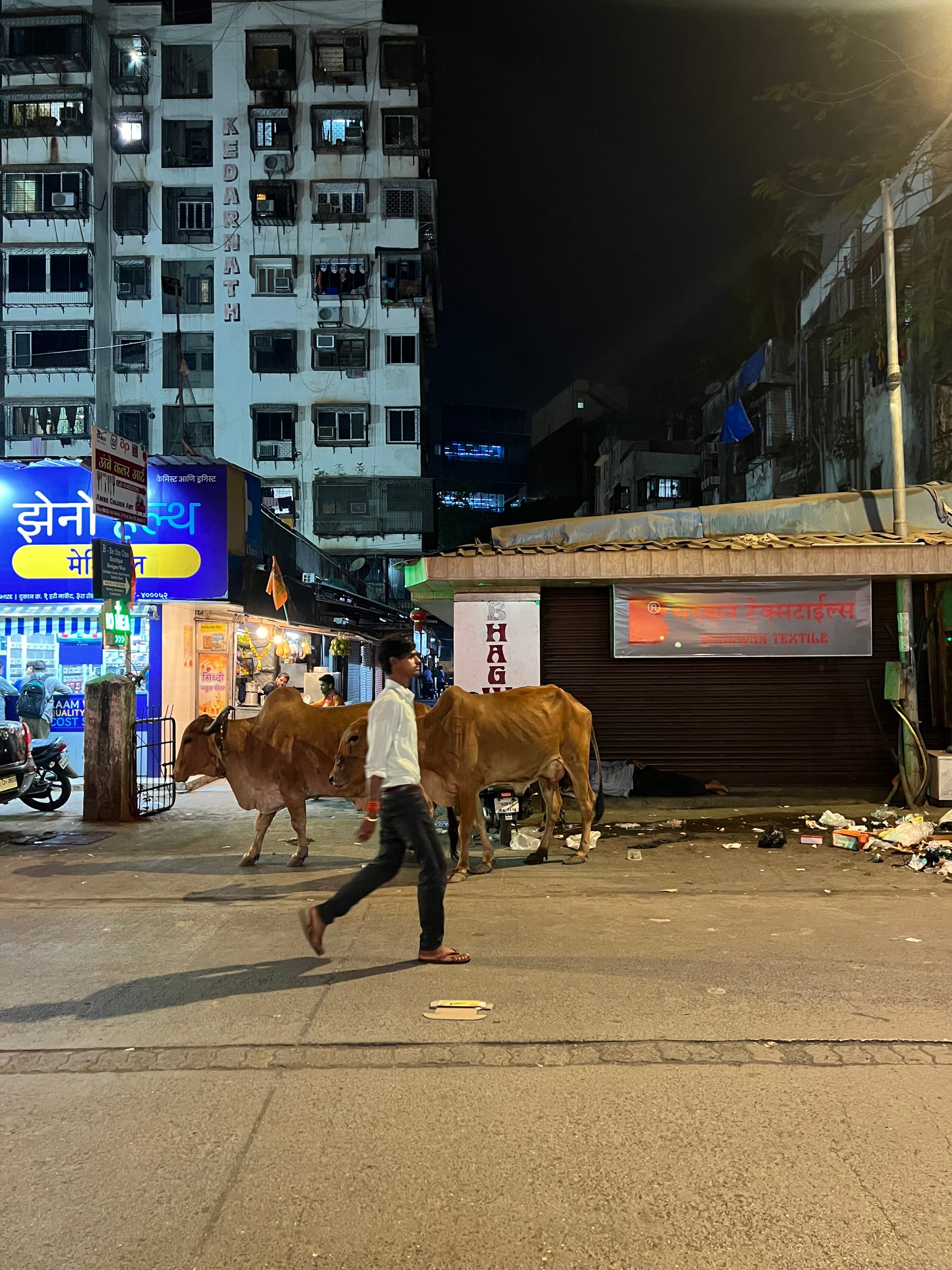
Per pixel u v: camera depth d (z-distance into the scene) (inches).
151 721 430.3
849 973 183.2
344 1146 117.4
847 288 988.6
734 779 415.2
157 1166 113.3
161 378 1531.7
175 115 1551.4
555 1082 135.3
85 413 1486.2
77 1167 113.3
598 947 203.2
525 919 230.1
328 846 345.7
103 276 1526.8
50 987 183.0
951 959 192.7
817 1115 123.9
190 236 1547.7
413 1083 135.6
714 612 406.3
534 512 2156.7
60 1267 93.4
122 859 320.2
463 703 285.4
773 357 1219.2
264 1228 99.5
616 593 406.9
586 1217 100.7
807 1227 98.2
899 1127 120.4
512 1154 114.3
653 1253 94.1
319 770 299.3
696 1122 122.2
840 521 469.1
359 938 213.8
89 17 1494.8
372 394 1530.5
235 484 548.1
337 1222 100.5
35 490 530.6
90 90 1493.6
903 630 389.7
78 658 545.0
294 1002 170.4
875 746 412.8
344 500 1518.2
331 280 1520.7
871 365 944.3
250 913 241.4
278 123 1550.2
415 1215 101.5
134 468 444.5
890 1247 94.6
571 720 307.0
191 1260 94.3
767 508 473.1
